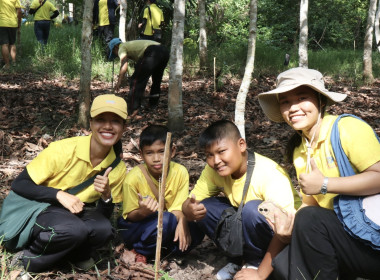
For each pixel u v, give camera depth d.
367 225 2.43
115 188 3.27
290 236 2.67
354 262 2.54
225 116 7.37
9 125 6.32
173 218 3.23
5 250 3.14
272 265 2.71
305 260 2.58
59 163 3.10
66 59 10.83
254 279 2.81
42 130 6.27
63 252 2.98
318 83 2.66
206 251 3.56
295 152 2.90
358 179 2.45
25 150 5.45
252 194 3.04
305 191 2.52
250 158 3.06
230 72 10.84
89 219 3.07
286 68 11.77
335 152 2.58
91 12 6.22
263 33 18.70
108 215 3.20
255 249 3.02
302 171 2.83
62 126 6.50
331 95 2.61
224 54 11.98
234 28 17.31
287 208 2.91
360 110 8.23
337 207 2.54
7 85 8.92
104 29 11.45
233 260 3.27
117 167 3.26
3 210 3.15
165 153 2.11
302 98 2.66
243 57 11.99
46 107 7.43
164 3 11.79
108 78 9.73
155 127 3.16
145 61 6.83
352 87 10.64
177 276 3.17
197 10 15.23
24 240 3.00
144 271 3.12
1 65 10.75
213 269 3.30
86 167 3.15
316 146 2.70
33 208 3.04
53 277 3.03
